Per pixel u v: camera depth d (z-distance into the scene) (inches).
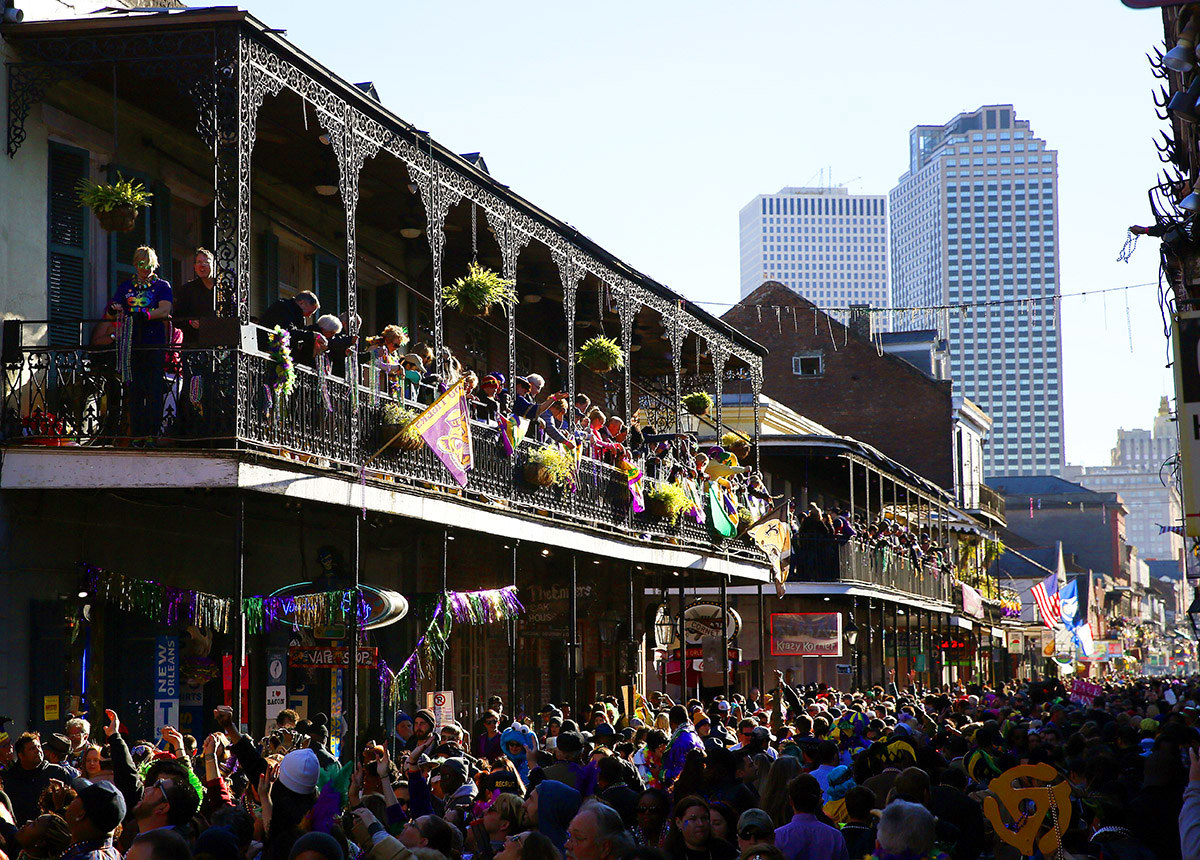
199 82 509.4
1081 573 3841.0
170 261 621.9
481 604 657.6
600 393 1133.7
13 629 509.7
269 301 698.8
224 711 444.8
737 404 1569.9
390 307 826.8
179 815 271.1
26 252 539.5
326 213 761.6
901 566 1497.3
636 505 836.0
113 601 557.6
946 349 2753.4
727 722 726.5
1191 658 5280.5
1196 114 486.9
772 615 1215.6
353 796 375.2
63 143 561.0
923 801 325.1
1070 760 430.6
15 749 374.0
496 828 317.1
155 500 568.1
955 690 1610.5
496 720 592.1
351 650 545.6
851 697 946.1
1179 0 286.5
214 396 493.0
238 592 487.2
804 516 1300.4
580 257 813.9
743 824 271.7
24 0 534.0
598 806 251.6
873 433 2289.6
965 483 2417.6
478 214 748.6
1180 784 336.2
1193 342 357.1
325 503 538.3
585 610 982.4
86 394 514.6
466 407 627.5
